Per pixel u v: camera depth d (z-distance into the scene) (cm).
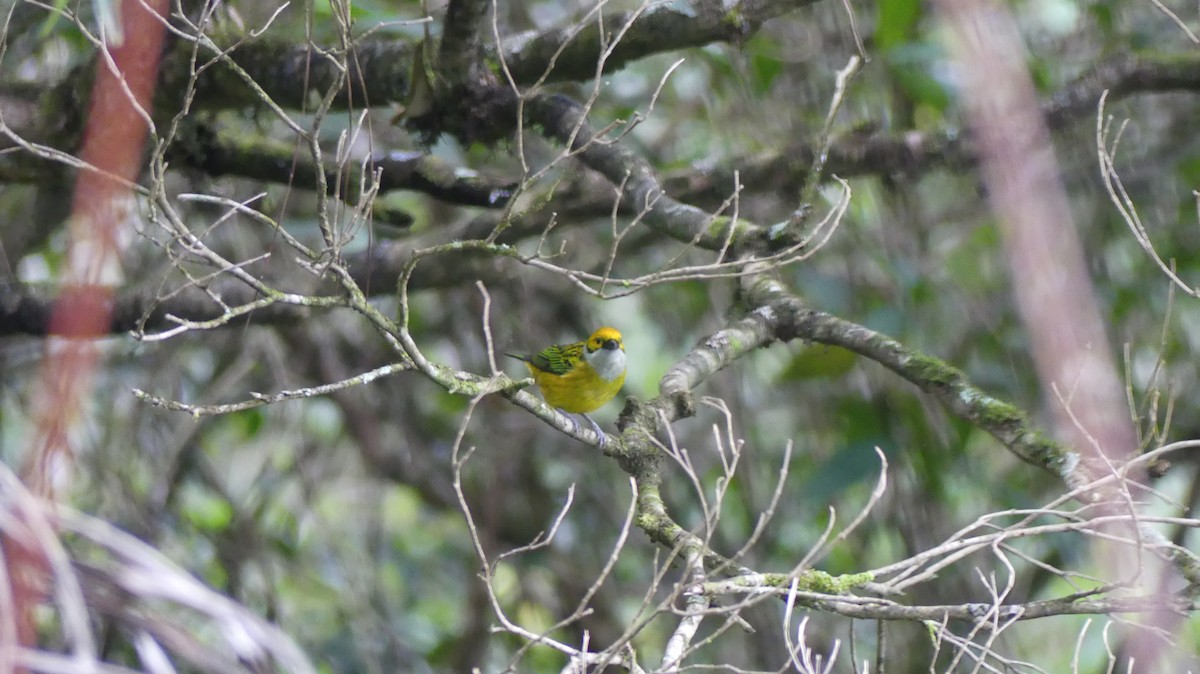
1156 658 750
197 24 857
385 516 1639
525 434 1475
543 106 954
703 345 844
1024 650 1261
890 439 1174
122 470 1242
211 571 1400
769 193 1114
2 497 374
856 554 1336
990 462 1400
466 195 1080
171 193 1123
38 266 1355
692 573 618
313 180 1032
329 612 1504
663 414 716
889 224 1338
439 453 1486
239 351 1398
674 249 1379
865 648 1341
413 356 678
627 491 1522
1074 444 776
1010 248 908
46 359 604
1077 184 1305
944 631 639
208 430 1365
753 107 1305
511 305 1438
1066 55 1312
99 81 836
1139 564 604
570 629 1428
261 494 1446
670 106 1387
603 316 1560
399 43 920
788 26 1352
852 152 1053
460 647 1423
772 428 1504
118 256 938
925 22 1295
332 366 1384
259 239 1235
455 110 938
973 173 1162
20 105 905
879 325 1170
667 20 878
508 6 1292
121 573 385
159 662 381
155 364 1294
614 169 946
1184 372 1292
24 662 349
